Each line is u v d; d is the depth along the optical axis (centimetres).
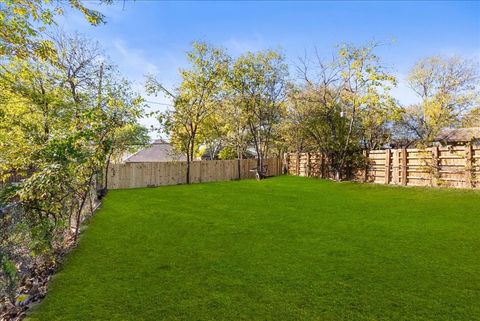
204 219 764
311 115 1786
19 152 675
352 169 1603
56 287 379
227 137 2434
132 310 322
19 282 384
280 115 1970
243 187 1434
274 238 589
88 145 588
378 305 329
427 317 305
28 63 1038
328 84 1691
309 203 988
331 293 357
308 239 582
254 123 1962
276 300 341
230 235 613
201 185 1564
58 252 505
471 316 307
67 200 562
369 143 2230
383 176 1415
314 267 438
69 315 314
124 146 1402
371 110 1652
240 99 1844
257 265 447
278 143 2375
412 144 2484
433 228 658
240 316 309
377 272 419
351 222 721
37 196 430
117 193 1279
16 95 1023
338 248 525
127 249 527
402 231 636
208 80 1772
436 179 1188
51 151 477
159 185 1666
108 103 752
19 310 326
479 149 1077
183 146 1942
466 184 1108
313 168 1862
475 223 698
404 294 354
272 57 1834
